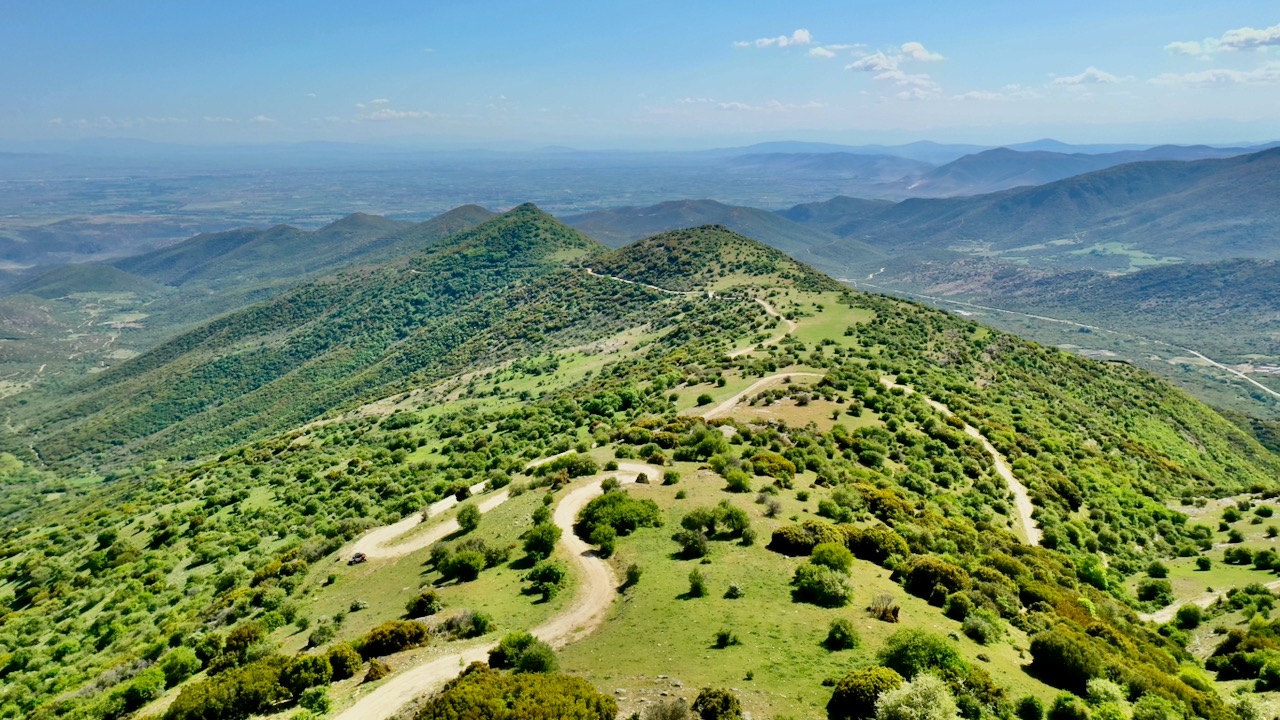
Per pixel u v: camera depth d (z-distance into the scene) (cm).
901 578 4625
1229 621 6481
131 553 9700
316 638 4753
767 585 4231
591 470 7381
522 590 4791
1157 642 5631
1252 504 9950
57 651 7144
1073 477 10112
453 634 4238
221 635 5428
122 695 4903
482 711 2900
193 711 3641
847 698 2852
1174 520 9612
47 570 9556
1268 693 4750
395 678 3747
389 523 8506
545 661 3422
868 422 9806
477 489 9669
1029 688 3444
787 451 7581
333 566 6956
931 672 3094
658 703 2912
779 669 3209
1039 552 6669
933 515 6588
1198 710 3772
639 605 4138
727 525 5200
